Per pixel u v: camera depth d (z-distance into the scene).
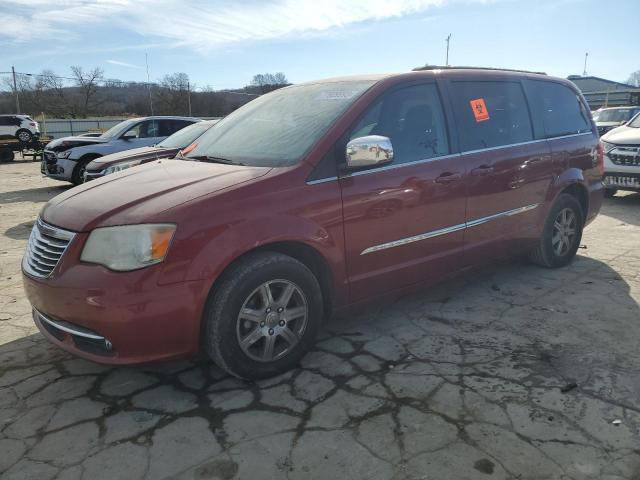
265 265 2.82
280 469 2.26
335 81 3.82
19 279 4.95
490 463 2.26
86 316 2.56
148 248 2.55
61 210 2.92
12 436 2.53
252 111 4.01
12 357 3.34
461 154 3.77
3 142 22.91
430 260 3.63
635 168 7.91
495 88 4.21
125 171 3.59
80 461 2.34
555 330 3.56
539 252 4.72
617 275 4.67
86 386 2.99
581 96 5.13
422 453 2.33
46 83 60.84
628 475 2.17
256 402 2.78
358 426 2.54
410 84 3.62
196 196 2.75
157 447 2.43
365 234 3.22
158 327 2.59
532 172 4.30
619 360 3.13
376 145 2.99
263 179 2.91
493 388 2.85
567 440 2.39
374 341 3.47
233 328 2.78
